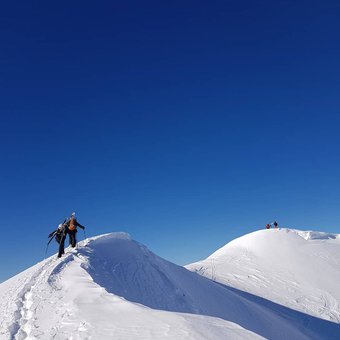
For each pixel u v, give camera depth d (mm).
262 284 36312
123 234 24703
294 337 23625
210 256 48031
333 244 46812
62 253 18141
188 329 7359
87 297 10445
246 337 7184
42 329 8609
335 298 34344
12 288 14281
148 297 16344
